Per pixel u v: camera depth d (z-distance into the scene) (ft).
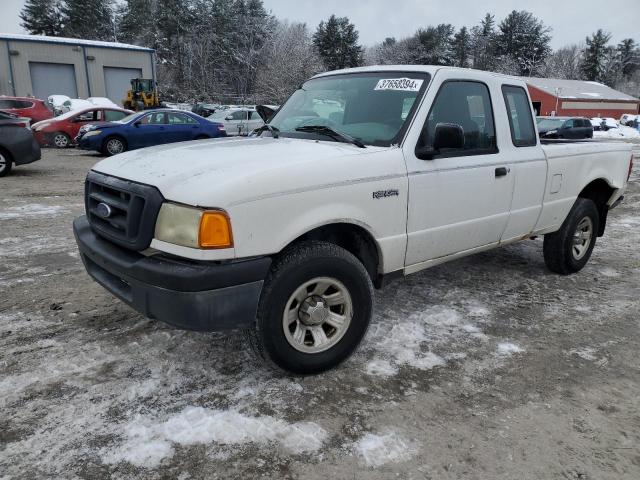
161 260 9.10
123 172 10.22
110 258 9.77
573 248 17.24
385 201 10.91
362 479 7.88
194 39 220.64
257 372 10.70
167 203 9.02
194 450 8.37
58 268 16.85
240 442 8.59
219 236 8.71
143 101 107.14
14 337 11.94
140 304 9.36
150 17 228.22
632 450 8.70
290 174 9.48
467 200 12.74
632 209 30.76
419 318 13.60
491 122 13.65
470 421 9.34
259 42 225.15
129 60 124.88
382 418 9.34
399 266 11.80
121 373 10.53
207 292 8.78
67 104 97.50
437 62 252.62
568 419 9.49
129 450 8.31
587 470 8.20
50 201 28.27
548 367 11.33
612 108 171.63
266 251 9.23
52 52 114.83
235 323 9.17
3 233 21.18
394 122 11.91
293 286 9.78
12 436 8.56
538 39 276.21
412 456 8.39
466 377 10.80
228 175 9.09
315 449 8.48
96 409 9.33
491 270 17.92
